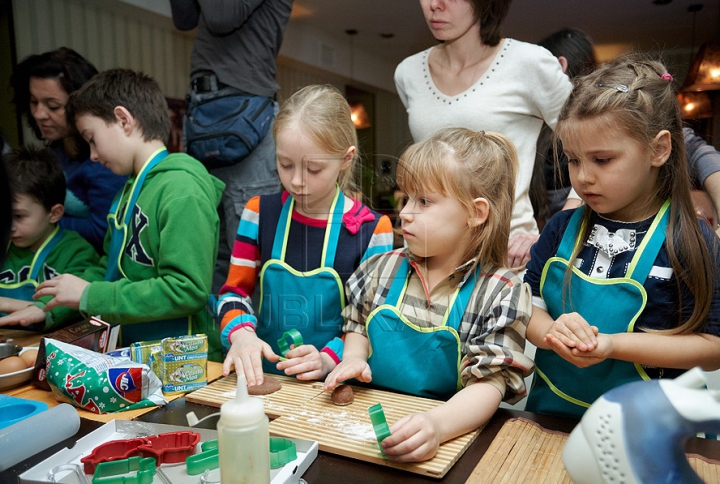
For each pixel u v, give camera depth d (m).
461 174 0.85
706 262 0.79
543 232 1.00
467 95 1.34
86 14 3.20
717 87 2.54
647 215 0.85
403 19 3.86
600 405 0.45
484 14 1.27
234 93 1.70
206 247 1.22
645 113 0.76
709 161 1.08
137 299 1.17
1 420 0.83
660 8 3.03
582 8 3.00
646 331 0.82
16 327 1.46
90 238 1.80
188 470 0.66
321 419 0.80
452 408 0.75
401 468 0.67
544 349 0.95
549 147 1.42
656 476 0.41
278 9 1.74
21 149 1.55
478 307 0.87
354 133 1.08
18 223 1.48
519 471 0.66
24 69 1.79
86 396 0.87
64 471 0.67
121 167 1.33
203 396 0.90
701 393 0.42
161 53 3.74
